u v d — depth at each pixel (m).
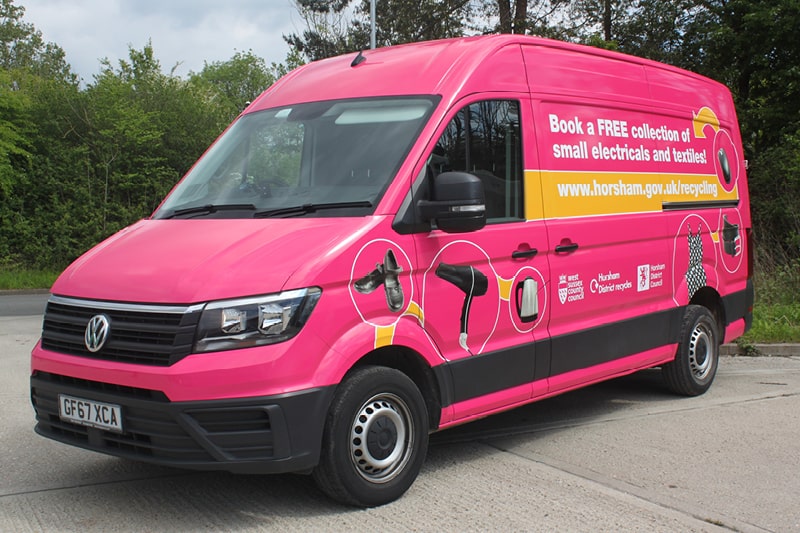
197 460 3.89
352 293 4.21
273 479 4.88
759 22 19.70
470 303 4.88
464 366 4.84
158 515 4.29
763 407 6.75
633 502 4.46
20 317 13.95
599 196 5.96
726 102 7.88
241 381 3.84
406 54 5.48
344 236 4.26
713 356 7.32
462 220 4.45
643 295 6.39
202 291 3.91
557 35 26.44
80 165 23.92
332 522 4.16
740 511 4.34
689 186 7.05
